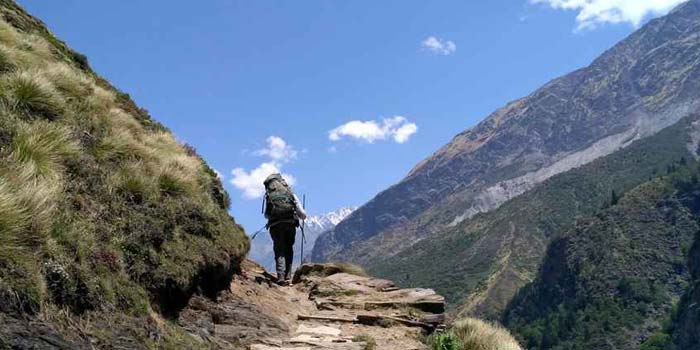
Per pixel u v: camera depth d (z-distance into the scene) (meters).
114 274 6.14
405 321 11.16
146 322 6.09
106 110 9.52
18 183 5.48
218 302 8.87
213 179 11.93
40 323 4.61
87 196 6.79
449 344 9.67
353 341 9.14
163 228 7.64
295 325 9.88
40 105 7.41
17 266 4.66
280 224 14.08
